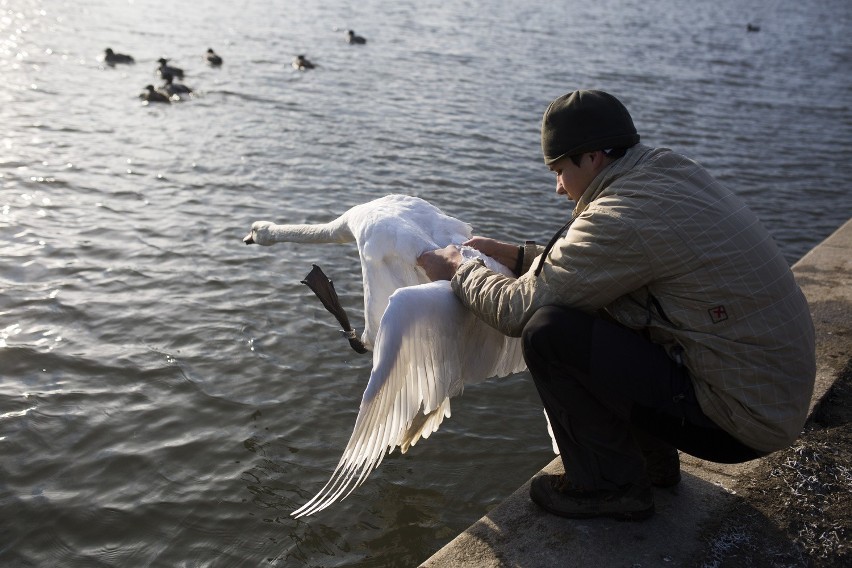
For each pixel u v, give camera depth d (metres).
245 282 8.33
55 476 5.36
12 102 15.61
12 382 6.36
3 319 7.31
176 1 31.14
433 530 5.04
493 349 3.68
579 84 21.08
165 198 10.89
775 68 27.08
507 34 29.25
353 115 16.28
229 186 11.56
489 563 3.25
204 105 16.56
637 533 3.37
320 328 7.46
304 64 20.78
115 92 17.19
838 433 4.11
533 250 3.73
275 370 6.71
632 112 18.67
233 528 4.99
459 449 5.84
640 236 2.83
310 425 6.03
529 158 13.97
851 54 32.25
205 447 5.72
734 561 3.25
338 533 4.98
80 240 9.24
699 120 18.52
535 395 6.59
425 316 3.26
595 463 3.29
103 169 11.98
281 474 5.50
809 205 13.03
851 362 4.75
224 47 23.34
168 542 4.86
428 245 3.71
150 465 5.51
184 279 8.33
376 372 3.14
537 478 3.58
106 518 5.02
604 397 3.05
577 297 2.98
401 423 3.36
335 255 9.16
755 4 50.09
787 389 2.85
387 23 30.08
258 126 15.09
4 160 12.02
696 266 2.83
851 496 3.64
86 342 7.00
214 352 6.94
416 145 14.30
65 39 22.62
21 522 4.95
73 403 6.13
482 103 18.02
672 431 3.04
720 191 2.91
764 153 16.14
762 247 2.87
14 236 9.23
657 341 3.09
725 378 2.86
